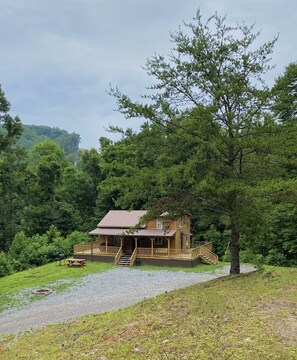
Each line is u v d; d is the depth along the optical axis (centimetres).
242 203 1189
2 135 3481
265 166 1287
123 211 3572
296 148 1140
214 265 3011
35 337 1118
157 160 1296
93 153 5169
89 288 2167
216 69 1270
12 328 1421
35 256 3306
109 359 734
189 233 3534
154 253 3092
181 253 3184
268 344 656
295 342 650
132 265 2977
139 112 1259
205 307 939
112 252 3203
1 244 3984
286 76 1245
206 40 1257
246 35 1284
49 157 5166
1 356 973
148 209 1332
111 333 898
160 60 1294
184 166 1168
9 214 4081
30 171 4438
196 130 1216
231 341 696
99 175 5009
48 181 4612
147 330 852
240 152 1305
